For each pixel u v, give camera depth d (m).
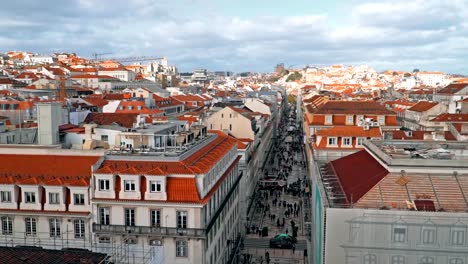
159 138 87.56
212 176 77.69
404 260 56.19
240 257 102.94
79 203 72.38
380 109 146.88
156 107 179.25
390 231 56.00
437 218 55.00
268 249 108.81
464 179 60.88
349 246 56.81
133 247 50.38
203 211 70.44
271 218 130.88
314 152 116.06
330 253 57.38
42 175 74.19
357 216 56.34
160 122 106.75
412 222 55.47
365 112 146.25
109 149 81.31
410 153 69.38
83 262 43.16
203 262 69.75
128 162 73.19
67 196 72.75
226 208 89.94
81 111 124.88
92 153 77.56
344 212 56.62
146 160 73.12
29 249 46.16
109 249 49.91
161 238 69.62
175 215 69.69
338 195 64.12
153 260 47.59
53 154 78.50
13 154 79.31
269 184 163.00
